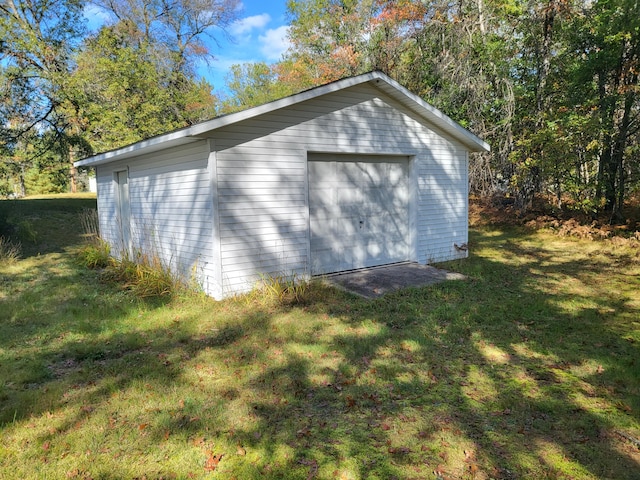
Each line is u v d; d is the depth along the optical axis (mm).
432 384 3578
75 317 5426
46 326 5125
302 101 6750
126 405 3236
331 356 4180
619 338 4590
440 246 9289
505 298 6207
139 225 8500
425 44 17094
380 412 3131
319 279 7191
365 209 8242
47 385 3566
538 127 13094
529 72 14398
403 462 2547
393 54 19750
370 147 7879
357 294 6438
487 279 7457
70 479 2412
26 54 15922
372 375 3750
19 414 3094
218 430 2896
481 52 14461
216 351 4332
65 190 32906
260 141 6473
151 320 5336
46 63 16562
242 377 3725
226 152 6133
